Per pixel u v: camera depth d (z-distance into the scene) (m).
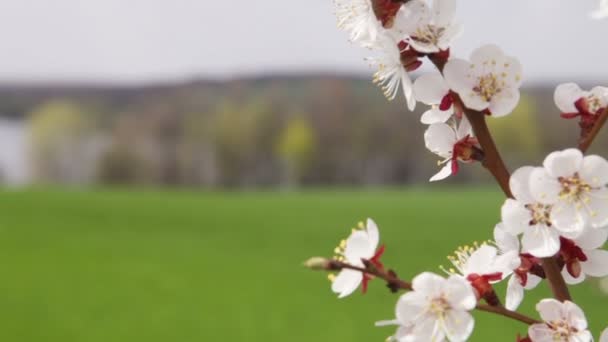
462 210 40.28
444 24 2.12
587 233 2.10
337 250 2.11
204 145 73.00
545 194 1.99
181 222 39.25
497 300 2.10
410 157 68.25
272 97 77.38
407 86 2.13
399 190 56.16
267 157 73.50
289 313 19.69
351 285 2.06
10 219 38.09
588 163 1.97
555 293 2.13
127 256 30.28
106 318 20.14
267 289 23.16
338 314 18.98
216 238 34.66
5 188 48.09
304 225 37.44
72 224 37.84
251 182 73.00
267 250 31.56
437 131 2.29
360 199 46.91
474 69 2.11
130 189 65.19
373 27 2.10
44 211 40.81
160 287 24.16
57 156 73.12
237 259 29.59
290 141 72.44
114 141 73.19
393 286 2.03
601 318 16.56
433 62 2.15
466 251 2.37
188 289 23.66
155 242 33.88
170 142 73.94
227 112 74.44
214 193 53.19
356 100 73.19
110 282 25.08
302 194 51.88
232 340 18.08
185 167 72.94
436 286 1.98
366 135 70.56
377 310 19.28
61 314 20.81
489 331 15.09
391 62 2.15
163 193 50.66
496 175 2.17
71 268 27.56
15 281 25.11
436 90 2.15
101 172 72.81
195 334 18.48
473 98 2.10
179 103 78.00
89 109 78.44
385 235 32.62
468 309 1.97
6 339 18.59
